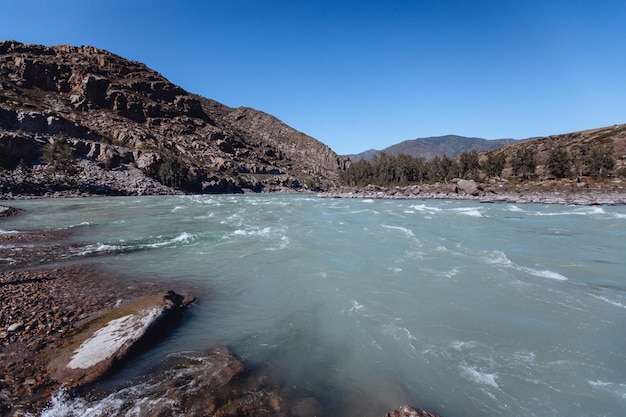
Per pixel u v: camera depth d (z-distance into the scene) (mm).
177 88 169750
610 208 36625
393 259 13469
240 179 130875
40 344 6688
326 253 14594
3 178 62500
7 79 110938
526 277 11047
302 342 7059
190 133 149875
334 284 10539
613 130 127625
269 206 43781
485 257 13742
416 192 72500
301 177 177500
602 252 14875
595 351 6555
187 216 30062
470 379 5719
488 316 8148
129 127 119625
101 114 121188
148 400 5004
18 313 8234
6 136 70812
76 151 86000
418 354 6512
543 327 7562
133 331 6879
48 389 5254
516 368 6012
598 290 9883
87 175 80125
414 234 19453
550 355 6434
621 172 72000
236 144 172000
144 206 42125
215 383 5504
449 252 14633
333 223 24844
